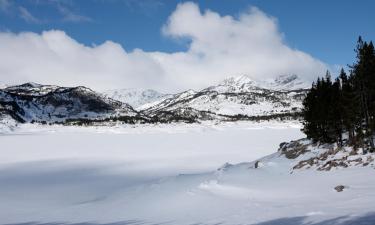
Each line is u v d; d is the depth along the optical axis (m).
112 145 118.31
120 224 26.11
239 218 21.94
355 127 42.66
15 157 91.75
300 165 38.84
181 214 27.45
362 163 33.28
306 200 25.23
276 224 18.39
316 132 46.78
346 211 18.67
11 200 45.94
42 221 30.58
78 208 36.47
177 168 70.88
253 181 36.19
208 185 36.59
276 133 155.38
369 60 38.06
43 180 61.12
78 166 76.38
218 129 191.88
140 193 40.59
